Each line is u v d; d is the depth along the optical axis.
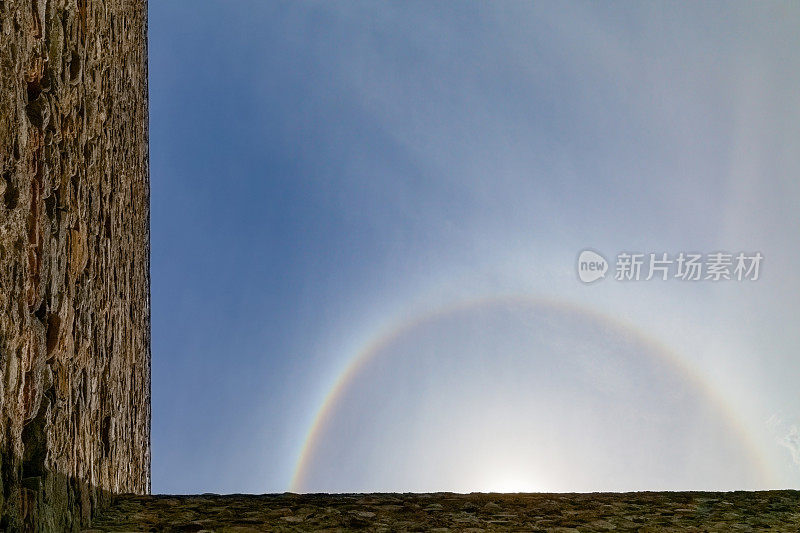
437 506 7.36
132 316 8.64
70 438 5.49
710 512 7.41
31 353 4.48
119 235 7.67
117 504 7.10
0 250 3.96
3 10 3.94
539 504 7.59
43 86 4.74
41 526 4.59
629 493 8.21
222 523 6.45
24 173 4.34
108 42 6.91
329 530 6.36
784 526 6.93
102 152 6.69
